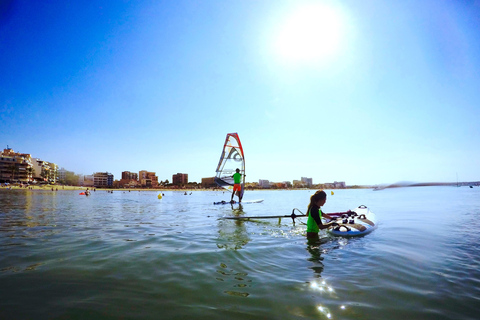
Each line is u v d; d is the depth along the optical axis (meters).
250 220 9.12
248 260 4.34
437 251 4.84
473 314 2.60
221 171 16.56
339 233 6.32
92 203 19.45
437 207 13.74
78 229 7.29
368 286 3.27
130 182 197.38
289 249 5.04
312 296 3.00
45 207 14.98
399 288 3.21
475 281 3.42
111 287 3.24
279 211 12.34
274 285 3.31
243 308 2.72
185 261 4.28
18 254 4.63
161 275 3.65
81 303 2.80
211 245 5.35
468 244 5.39
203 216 10.43
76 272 3.75
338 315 2.58
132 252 4.80
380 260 4.31
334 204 17.14
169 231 6.96
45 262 4.19
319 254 4.69
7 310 2.62
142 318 2.51
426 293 3.07
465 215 10.19
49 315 2.54
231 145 16.09
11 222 8.65
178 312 2.64
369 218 7.86
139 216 10.49
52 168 160.75
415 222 8.38
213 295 3.03
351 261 4.28
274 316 2.56
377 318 2.52
